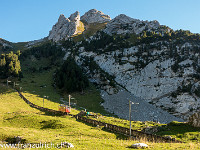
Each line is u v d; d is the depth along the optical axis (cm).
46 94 11569
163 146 2780
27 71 16450
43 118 5997
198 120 4284
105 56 16838
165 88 13038
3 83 12888
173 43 15925
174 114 11200
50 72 16438
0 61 14475
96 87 13625
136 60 15762
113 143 3000
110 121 6131
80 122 6044
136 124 5925
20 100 9638
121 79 14600
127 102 11588
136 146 2689
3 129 4503
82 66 16125
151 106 11744
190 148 2623
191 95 12012
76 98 11731
